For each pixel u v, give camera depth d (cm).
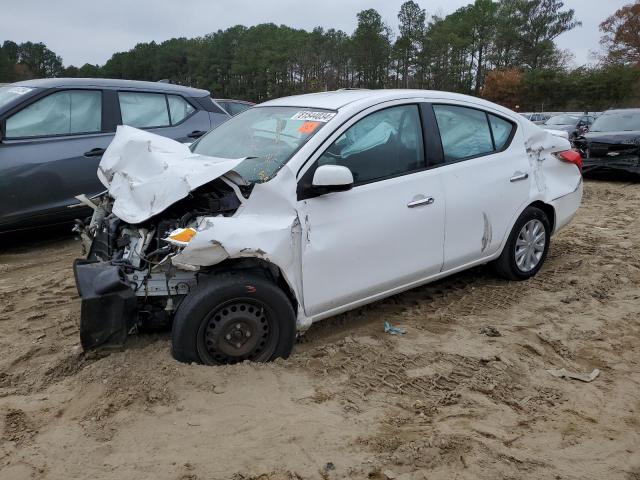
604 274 555
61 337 426
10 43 9706
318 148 386
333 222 383
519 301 494
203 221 346
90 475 269
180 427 306
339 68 7594
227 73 8744
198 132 775
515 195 505
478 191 471
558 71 6525
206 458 282
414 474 273
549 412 333
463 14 8400
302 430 305
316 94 486
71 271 585
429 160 445
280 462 279
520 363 388
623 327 446
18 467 275
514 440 304
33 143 644
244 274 358
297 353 395
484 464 281
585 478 277
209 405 324
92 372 354
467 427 313
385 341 412
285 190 365
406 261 427
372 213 401
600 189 1146
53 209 654
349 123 405
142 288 358
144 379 338
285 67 7731
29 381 360
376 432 306
